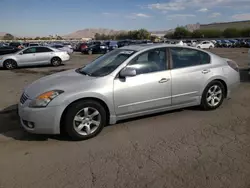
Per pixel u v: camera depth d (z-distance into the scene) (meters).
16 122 4.84
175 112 5.11
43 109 3.65
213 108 5.22
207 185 2.73
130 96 4.17
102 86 3.96
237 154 3.39
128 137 3.99
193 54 4.96
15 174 3.00
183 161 3.22
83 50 31.06
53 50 15.83
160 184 2.76
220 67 5.16
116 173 2.98
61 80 4.16
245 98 6.25
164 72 4.49
